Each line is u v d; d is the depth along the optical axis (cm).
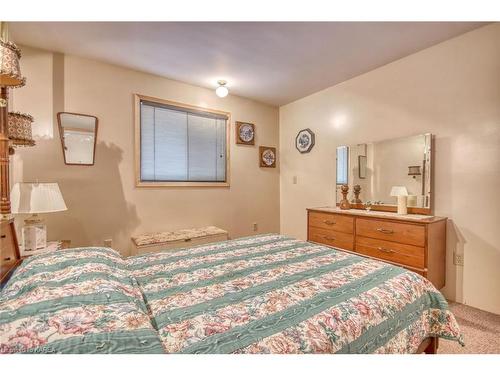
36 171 243
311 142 372
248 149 395
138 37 223
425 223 211
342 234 278
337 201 334
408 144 260
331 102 344
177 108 327
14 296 90
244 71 295
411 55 258
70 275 104
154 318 95
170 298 112
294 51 249
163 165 319
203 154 351
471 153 222
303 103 386
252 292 117
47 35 220
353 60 270
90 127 266
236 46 239
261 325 91
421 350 127
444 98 236
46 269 110
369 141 299
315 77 313
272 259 165
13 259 154
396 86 272
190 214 339
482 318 202
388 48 246
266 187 415
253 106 398
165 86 315
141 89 298
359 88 309
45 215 247
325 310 100
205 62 273
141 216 301
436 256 221
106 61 271
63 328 70
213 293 117
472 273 222
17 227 234
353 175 314
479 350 163
